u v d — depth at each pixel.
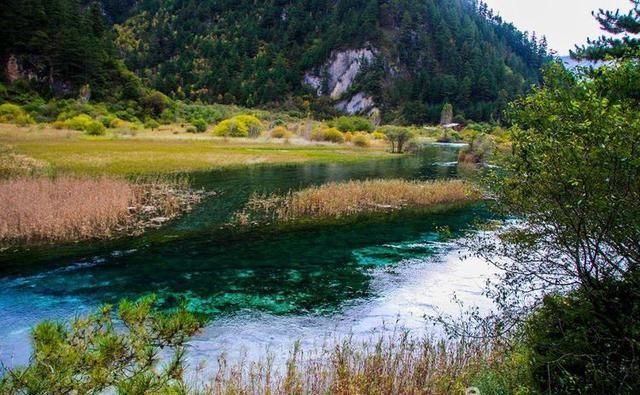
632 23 14.95
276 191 30.91
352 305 12.90
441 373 8.06
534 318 7.03
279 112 140.75
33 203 20.28
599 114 5.02
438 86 153.00
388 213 25.41
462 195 29.56
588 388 5.64
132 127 74.94
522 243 7.05
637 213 5.12
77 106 76.25
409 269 16.03
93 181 26.75
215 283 14.45
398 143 67.38
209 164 43.31
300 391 7.65
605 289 5.91
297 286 14.36
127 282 14.26
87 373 4.00
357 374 7.84
